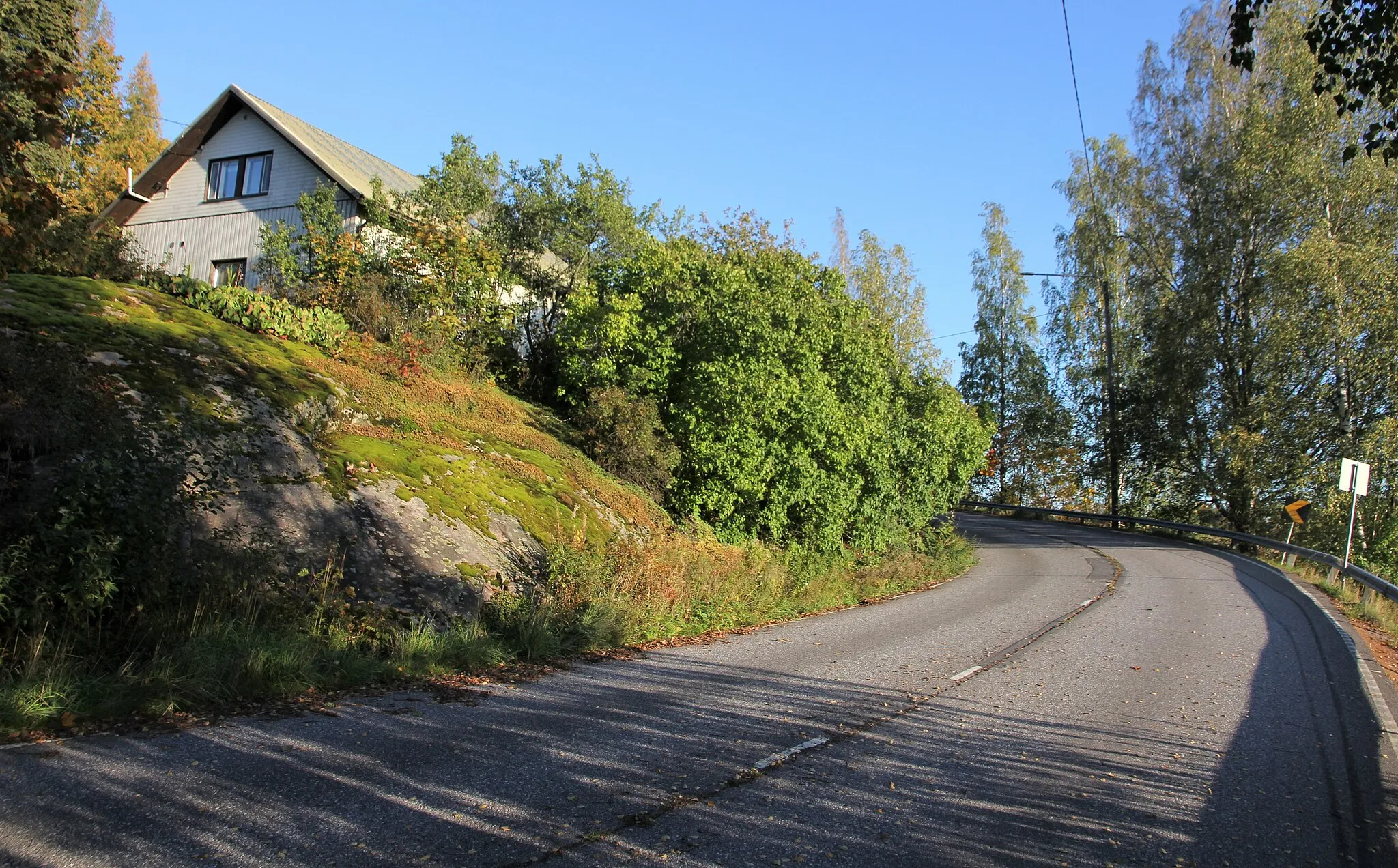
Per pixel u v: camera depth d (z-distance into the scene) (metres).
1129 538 33.06
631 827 4.63
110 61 24.16
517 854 4.19
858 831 4.76
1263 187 31.86
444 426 13.56
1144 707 7.93
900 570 18.73
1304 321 29.84
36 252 8.47
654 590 11.64
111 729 5.59
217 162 24.03
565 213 21.45
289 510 9.27
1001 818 5.09
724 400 16.48
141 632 6.89
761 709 7.38
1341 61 7.80
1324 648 11.41
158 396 9.47
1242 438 31.16
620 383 17.50
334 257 16.69
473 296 18.20
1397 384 28.77
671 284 17.94
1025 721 7.34
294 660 7.06
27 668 5.95
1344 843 4.98
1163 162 37.41
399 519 10.22
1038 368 50.03
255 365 11.53
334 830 4.33
